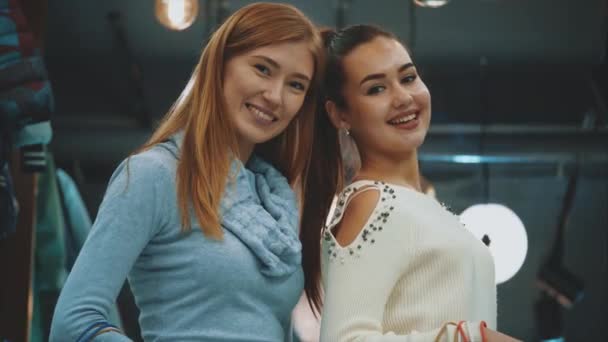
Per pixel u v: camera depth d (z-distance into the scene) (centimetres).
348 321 274
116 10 612
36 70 325
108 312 250
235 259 261
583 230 736
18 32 328
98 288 248
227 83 278
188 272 259
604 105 605
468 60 680
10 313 392
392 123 302
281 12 283
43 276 450
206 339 257
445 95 701
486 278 288
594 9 621
